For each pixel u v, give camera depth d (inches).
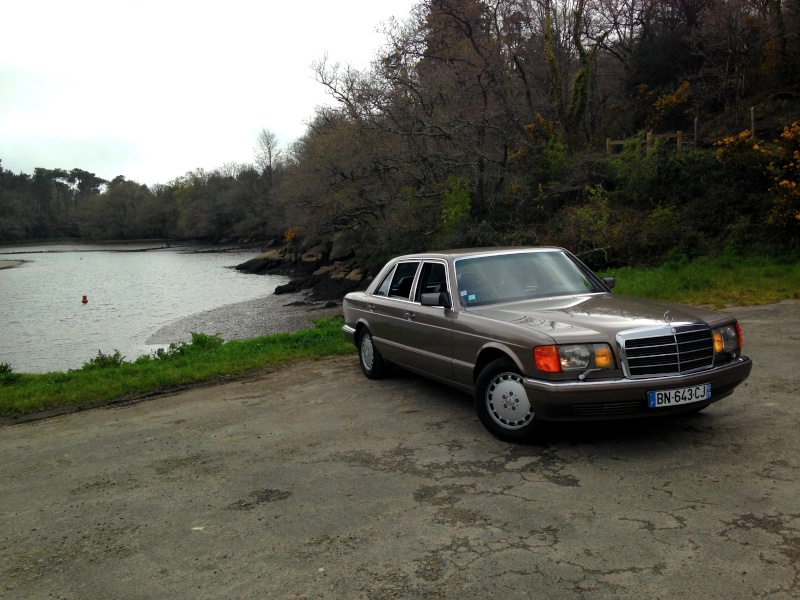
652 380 179.3
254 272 2010.3
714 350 193.5
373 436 222.7
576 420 183.2
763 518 142.3
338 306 1069.1
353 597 122.0
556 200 1024.2
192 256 3026.6
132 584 133.0
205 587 129.6
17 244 5211.6
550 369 183.0
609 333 183.5
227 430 247.4
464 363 222.5
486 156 1063.6
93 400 327.3
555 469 179.3
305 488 179.2
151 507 174.2
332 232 1491.1
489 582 123.6
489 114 1083.9
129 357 681.0
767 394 240.7
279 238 3255.4
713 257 710.5
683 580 119.9
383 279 303.1
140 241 5123.0
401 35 1211.9
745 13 1104.2
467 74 1182.9
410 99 1154.7
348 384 311.0
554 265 253.0
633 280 622.8
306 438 227.0
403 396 276.8
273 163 3836.1
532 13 1435.8
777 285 533.6
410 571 130.0
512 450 197.3
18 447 250.5
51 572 140.9
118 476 202.8
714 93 1091.9
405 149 1136.8
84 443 247.1
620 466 178.2
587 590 118.6
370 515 157.9
